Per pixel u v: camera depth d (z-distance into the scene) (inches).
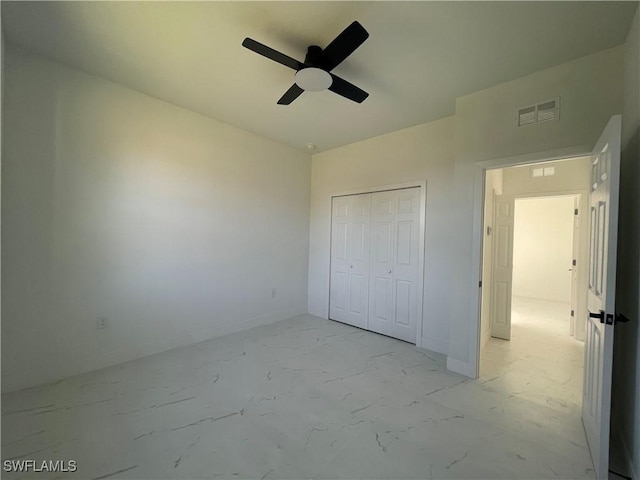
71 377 103.0
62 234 101.3
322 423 80.8
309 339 147.3
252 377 106.5
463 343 112.2
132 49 90.3
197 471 63.6
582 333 152.6
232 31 81.0
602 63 85.2
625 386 73.0
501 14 71.6
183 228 133.1
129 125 115.4
